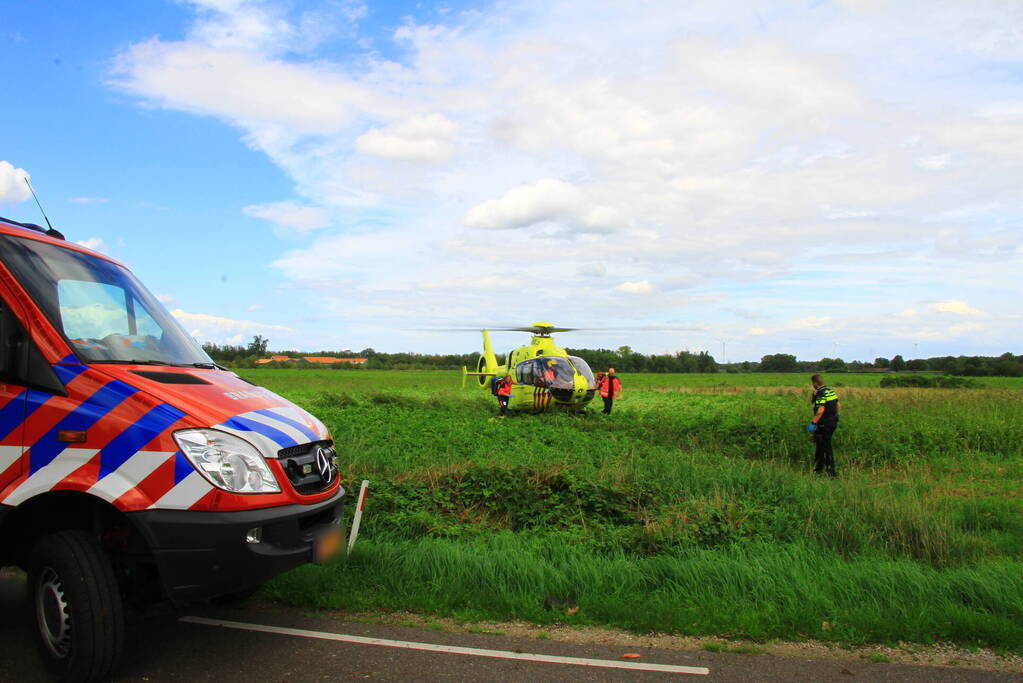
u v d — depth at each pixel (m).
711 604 5.40
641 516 8.10
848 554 7.11
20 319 4.27
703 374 95.25
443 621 5.16
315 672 4.20
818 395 12.53
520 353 23.61
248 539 4.00
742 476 9.72
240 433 4.21
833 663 4.50
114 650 3.96
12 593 5.55
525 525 8.07
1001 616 5.22
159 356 4.92
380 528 7.49
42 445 4.11
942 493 10.54
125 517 4.02
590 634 4.97
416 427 15.62
